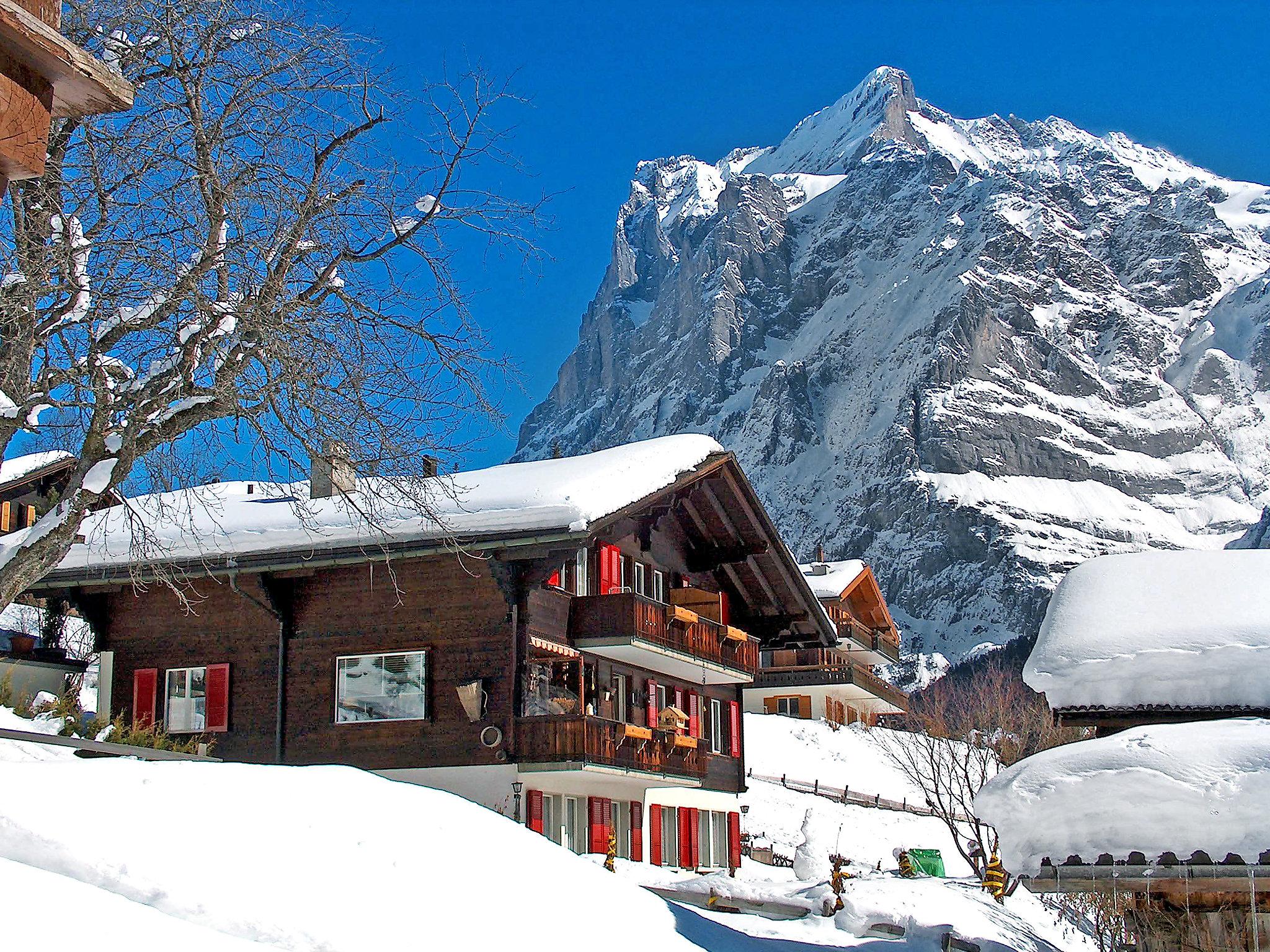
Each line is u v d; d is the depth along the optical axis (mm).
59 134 13367
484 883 11828
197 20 14078
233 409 13734
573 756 24031
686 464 28609
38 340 13086
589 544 25094
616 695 29094
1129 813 11539
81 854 9391
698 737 32906
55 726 21328
